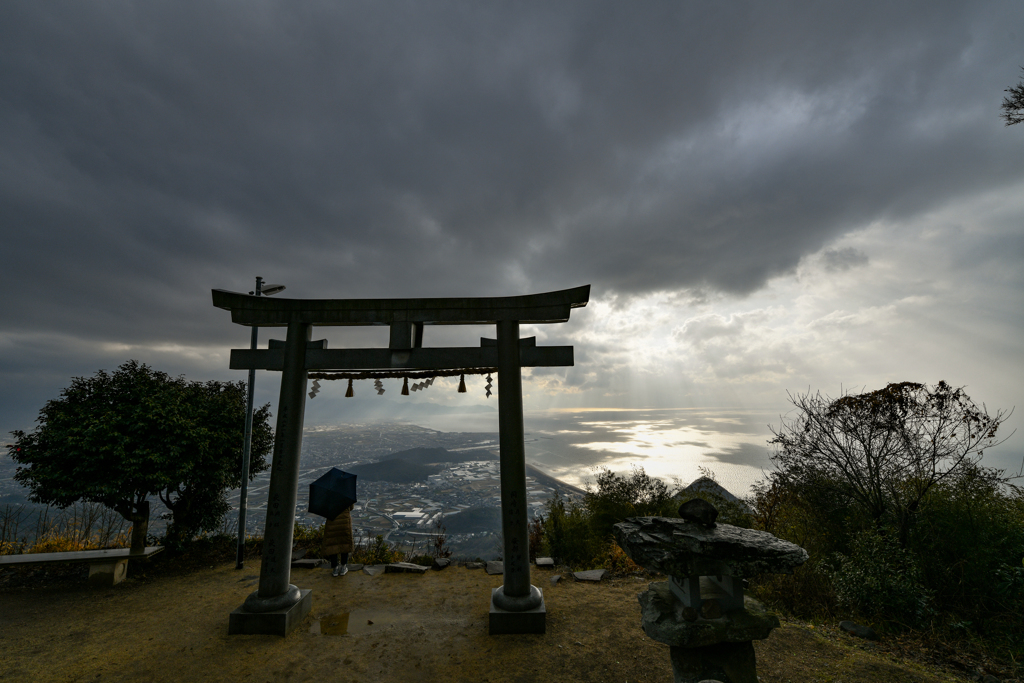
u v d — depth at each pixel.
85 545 7.82
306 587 6.25
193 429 6.92
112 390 7.17
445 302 5.61
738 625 2.68
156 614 5.34
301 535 8.35
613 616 5.19
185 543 7.65
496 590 5.22
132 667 4.16
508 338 5.52
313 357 5.52
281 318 5.54
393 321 5.61
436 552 7.78
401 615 5.32
